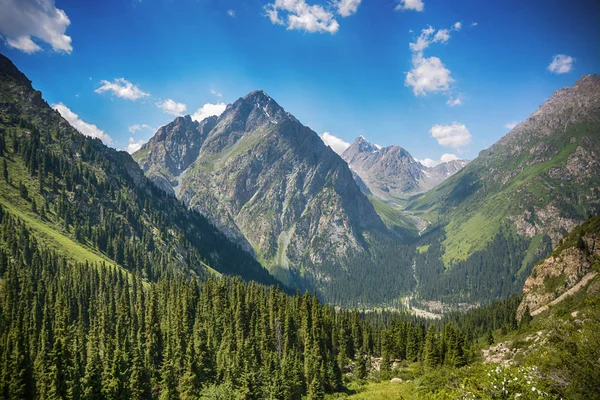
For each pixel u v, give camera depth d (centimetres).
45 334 10550
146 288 18900
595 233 15375
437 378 7088
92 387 8438
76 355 9650
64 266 16650
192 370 9844
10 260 14875
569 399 3319
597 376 3244
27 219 19600
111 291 15288
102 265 16700
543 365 3744
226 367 9956
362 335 15350
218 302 13650
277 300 14425
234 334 12069
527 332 11350
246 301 14088
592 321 3784
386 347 13525
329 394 10175
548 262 16600
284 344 11775
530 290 16750
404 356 14050
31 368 8619
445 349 11456
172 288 15450
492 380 3894
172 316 12812
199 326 12150
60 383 8131
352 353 14112
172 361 9938
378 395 9244
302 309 13875
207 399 9088
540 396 3362
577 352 3541
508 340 11856
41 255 16312
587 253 15112
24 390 8194
